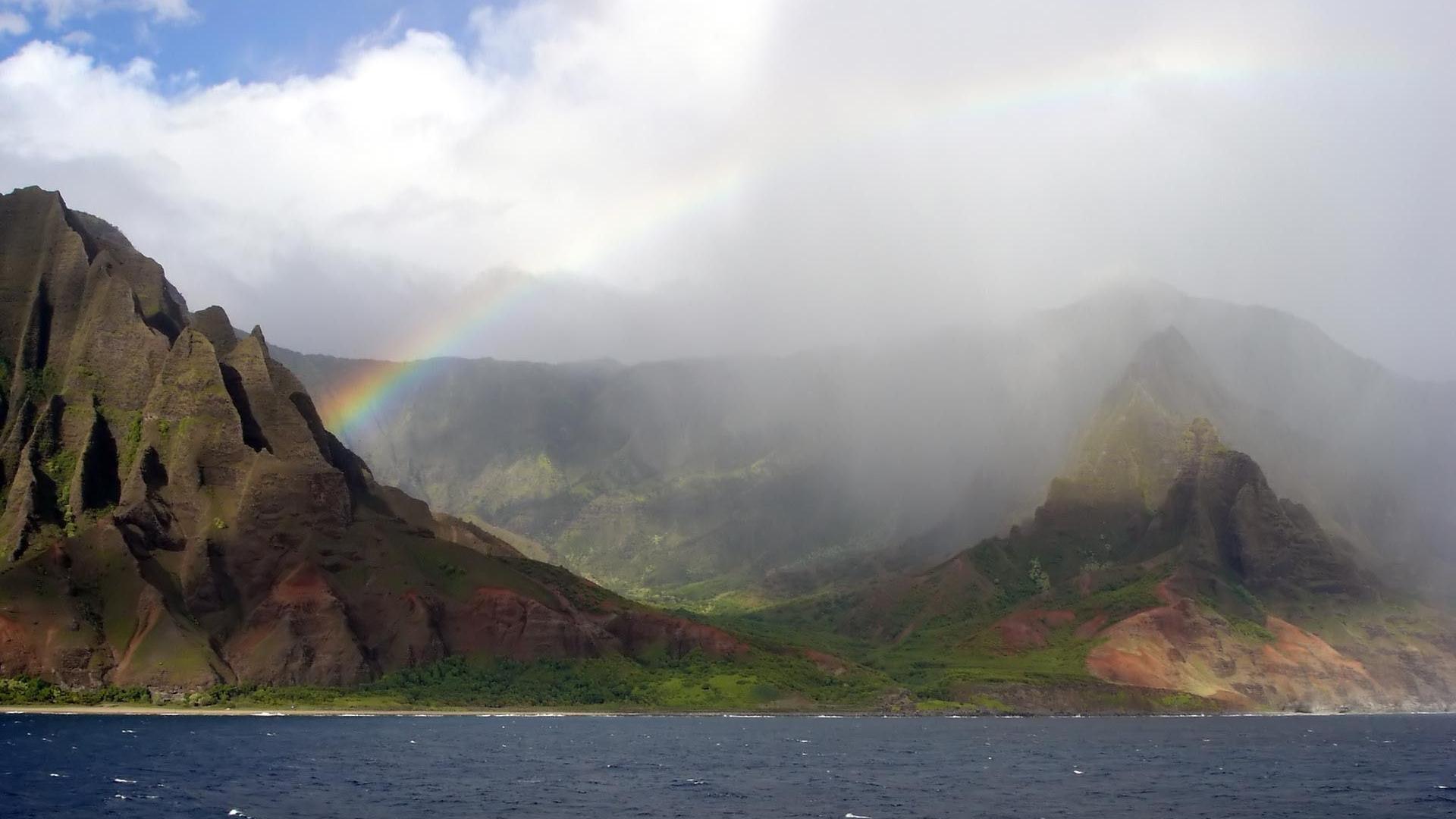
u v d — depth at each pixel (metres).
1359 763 193.38
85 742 182.88
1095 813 133.25
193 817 117.19
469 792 140.62
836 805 136.88
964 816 129.88
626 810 129.62
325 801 130.12
